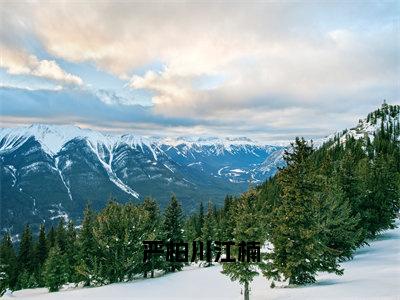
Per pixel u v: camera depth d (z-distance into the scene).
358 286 32.94
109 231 59.66
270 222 37.34
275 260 36.78
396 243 59.69
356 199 53.41
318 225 41.25
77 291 53.75
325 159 59.78
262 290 40.12
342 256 47.12
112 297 45.62
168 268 67.19
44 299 49.91
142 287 51.59
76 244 66.19
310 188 38.00
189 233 92.31
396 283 33.12
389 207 64.00
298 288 35.78
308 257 36.34
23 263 98.12
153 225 63.94
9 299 62.31
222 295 42.03
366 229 53.62
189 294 44.44
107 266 58.31
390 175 67.38
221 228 87.69
